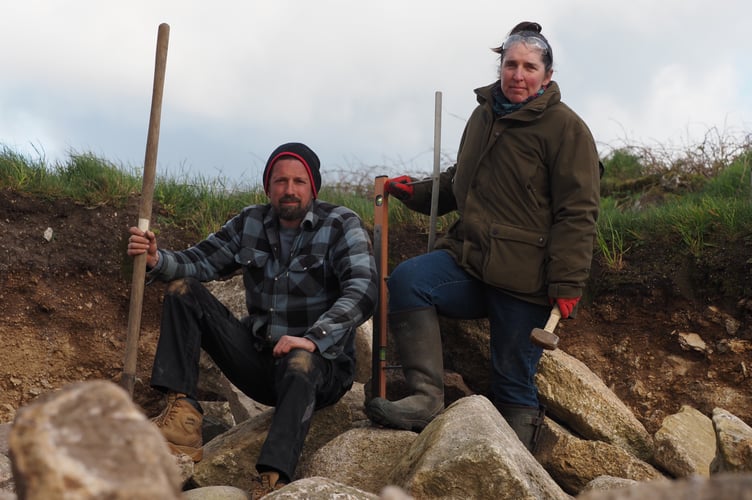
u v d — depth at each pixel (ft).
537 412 13.57
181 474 11.69
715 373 15.53
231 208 19.56
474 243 13.52
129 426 4.86
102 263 17.61
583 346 16.48
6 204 17.44
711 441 13.99
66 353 17.15
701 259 16.14
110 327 17.47
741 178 20.29
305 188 13.26
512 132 13.44
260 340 13.30
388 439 12.70
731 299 15.80
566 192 13.17
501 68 13.71
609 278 16.63
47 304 17.08
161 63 12.48
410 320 13.62
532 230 13.35
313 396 12.04
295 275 13.21
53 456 4.60
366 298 12.77
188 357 12.36
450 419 11.40
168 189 19.29
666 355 16.01
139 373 17.40
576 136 13.21
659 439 13.57
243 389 13.62
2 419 16.43
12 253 17.10
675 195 22.34
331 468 12.37
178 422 12.12
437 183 15.10
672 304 16.17
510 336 13.46
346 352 13.48
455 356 16.20
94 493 4.50
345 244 13.21
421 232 18.34
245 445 12.80
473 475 10.27
